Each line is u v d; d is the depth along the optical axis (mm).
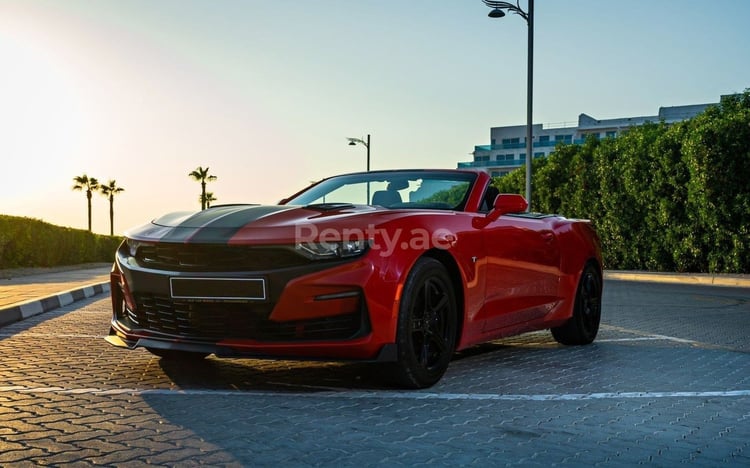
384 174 5117
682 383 4105
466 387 3895
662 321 7469
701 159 15422
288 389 3725
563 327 5594
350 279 3523
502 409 3375
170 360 4578
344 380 3990
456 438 2855
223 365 4410
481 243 4285
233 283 3574
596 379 4195
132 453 2574
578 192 20609
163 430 2883
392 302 3594
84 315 7773
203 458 2525
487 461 2572
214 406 3305
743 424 3191
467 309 4137
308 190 5164
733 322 7383
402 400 3516
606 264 19547
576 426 3098
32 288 10258
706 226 16062
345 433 2883
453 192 4660
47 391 3613
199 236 3697
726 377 4312
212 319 3672
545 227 5160
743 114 15273
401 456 2598
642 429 3076
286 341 3559
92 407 3268
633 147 18156
